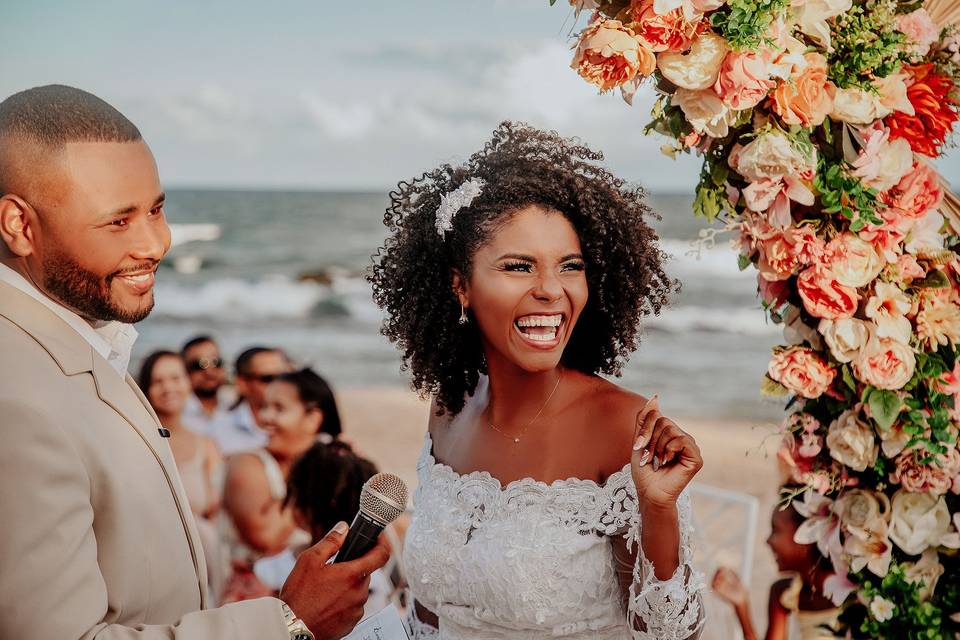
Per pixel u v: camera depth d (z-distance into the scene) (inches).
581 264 91.4
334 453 155.3
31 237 76.9
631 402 93.0
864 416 94.6
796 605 142.9
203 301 960.9
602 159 97.9
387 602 157.3
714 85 83.6
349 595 79.4
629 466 89.0
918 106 90.0
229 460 196.4
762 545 309.3
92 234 76.5
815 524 97.7
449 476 98.7
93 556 72.9
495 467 96.2
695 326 770.2
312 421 199.9
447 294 100.2
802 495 118.7
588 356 99.4
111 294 78.9
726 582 162.9
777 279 92.5
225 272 1082.7
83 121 76.8
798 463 97.0
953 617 94.3
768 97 87.2
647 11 81.2
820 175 89.9
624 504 87.7
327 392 201.5
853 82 88.1
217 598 192.5
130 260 78.6
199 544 85.6
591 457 91.6
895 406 90.5
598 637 89.9
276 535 190.4
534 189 90.3
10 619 68.5
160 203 81.0
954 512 95.3
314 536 154.2
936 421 91.5
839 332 89.8
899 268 91.7
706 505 359.3
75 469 72.9
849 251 89.3
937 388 91.7
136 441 80.4
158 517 79.6
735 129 89.5
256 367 247.4
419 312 101.7
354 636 87.1
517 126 99.8
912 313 92.4
